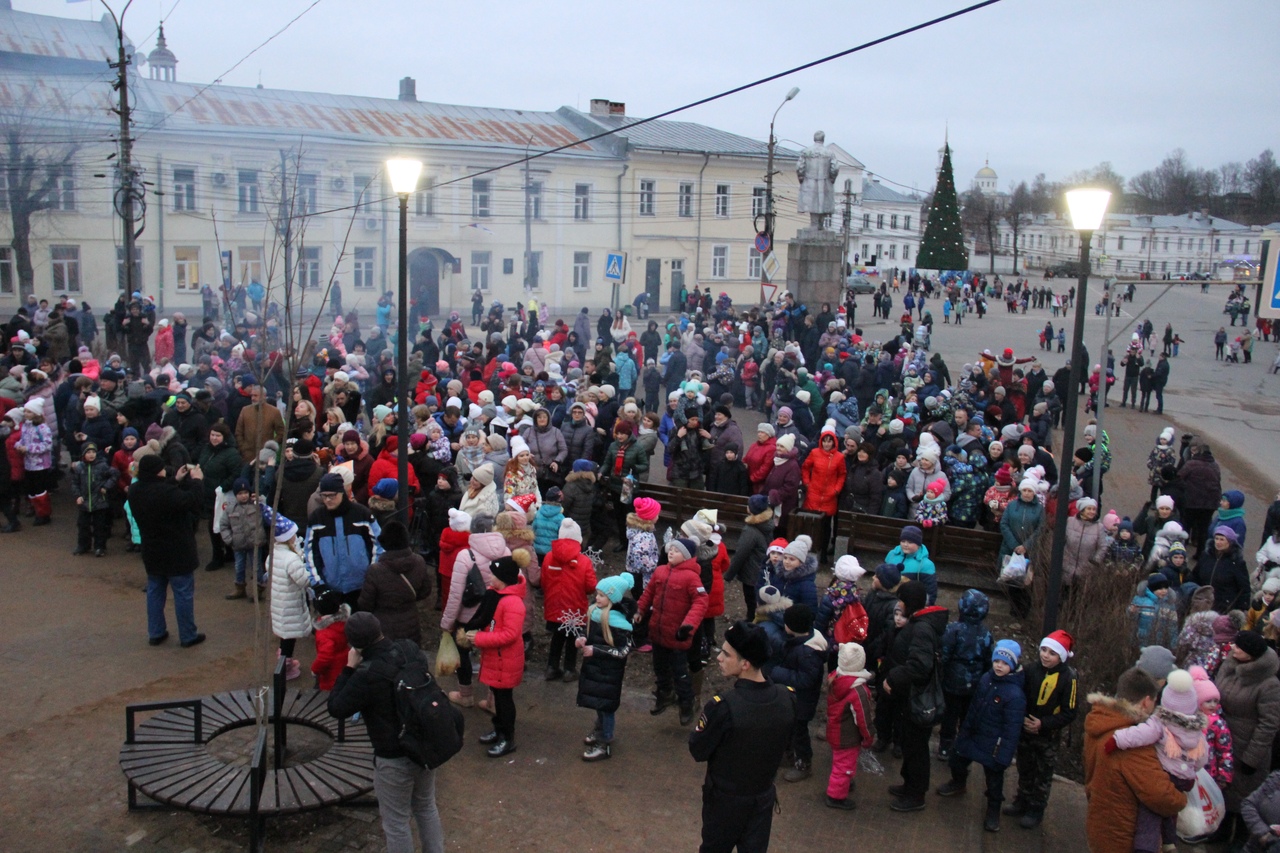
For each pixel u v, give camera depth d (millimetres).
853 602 7957
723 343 25188
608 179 45719
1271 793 6027
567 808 6961
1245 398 31266
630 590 7840
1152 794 5660
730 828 5367
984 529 11922
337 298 37219
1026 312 61688
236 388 14641
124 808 6758
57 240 33656
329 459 12047
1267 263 8398
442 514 10891
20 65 37719
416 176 9609
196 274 35469
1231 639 7789
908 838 6809
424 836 5977
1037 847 6785
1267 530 11797
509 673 7516
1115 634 9047
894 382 20656
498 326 27375
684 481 13359
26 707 8148
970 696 7445
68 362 17078
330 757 6824
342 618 7980
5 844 6281
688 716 8242
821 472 12141
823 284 32062
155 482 9125
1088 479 13570
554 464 12734
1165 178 135750
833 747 7086
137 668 8945
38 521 13328
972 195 119625
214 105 37125
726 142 50375
